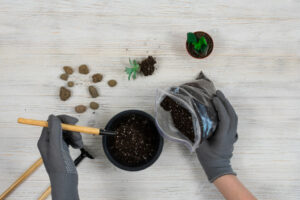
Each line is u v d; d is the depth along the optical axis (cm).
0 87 87
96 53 87
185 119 78
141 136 82
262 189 86
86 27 88
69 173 71
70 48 88
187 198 86
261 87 88
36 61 87
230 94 87
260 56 88
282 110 87
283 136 87
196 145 74
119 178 86
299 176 86
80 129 71
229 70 87
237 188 77
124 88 87
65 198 69
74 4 88
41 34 88
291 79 88
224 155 81
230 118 79
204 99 78
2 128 87
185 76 87
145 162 81
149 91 87
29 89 87
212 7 88
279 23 88
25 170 86
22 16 88
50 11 88
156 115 77
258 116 87
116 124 82
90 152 86
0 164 86
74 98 87
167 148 86
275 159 87
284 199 86
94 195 86
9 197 85
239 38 88
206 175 86
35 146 87
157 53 87
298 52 87
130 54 87
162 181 86
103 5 88
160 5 88
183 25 88
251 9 87
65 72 87
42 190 86
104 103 87
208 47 84
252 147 87
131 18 88
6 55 88
